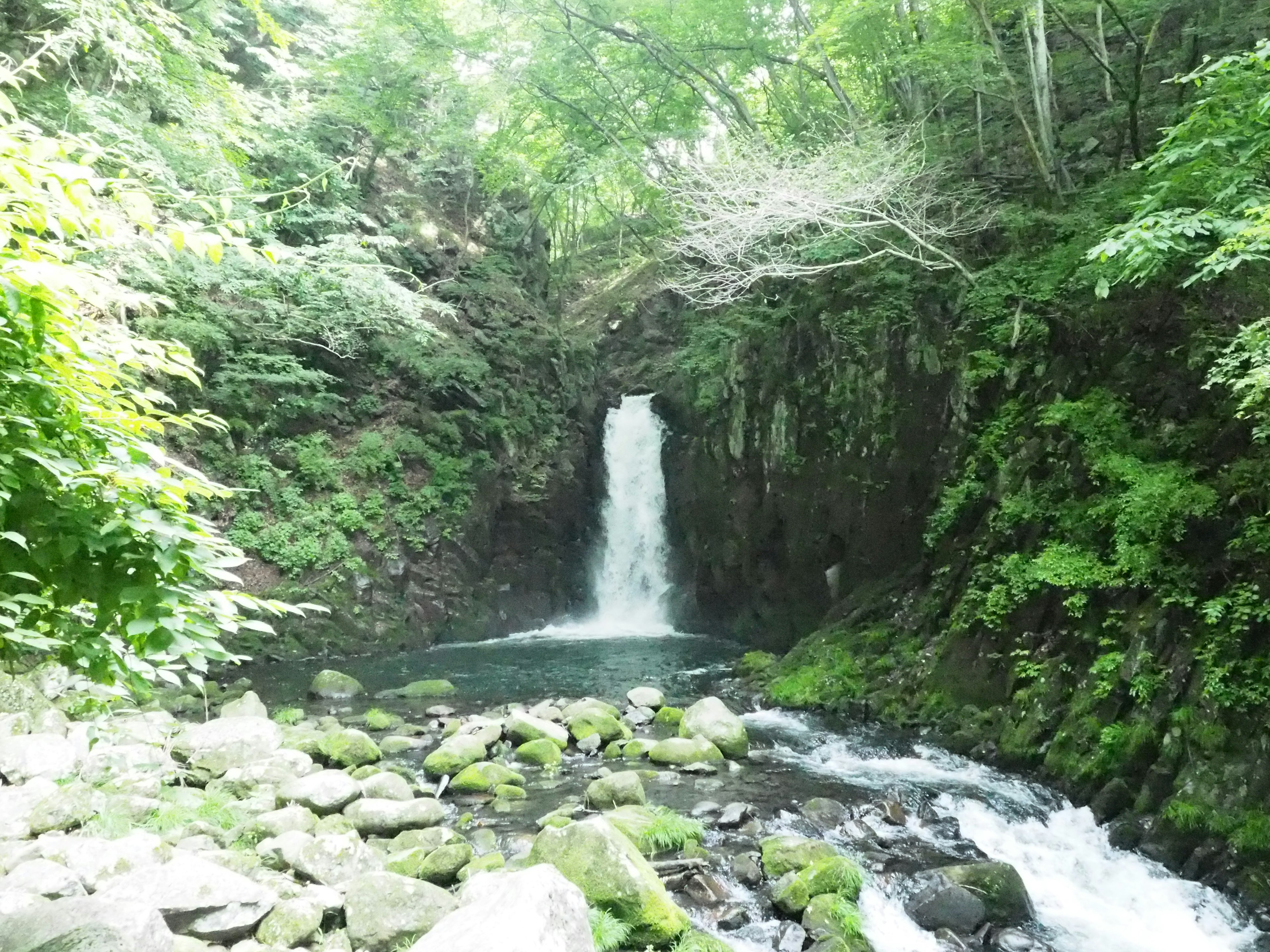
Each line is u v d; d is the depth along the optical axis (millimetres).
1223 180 6230
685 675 13641
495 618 18422
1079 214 10398
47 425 2451
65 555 2342
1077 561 8383
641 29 16469
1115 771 7125
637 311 24828
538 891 4121
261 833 6074
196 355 15266
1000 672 9203
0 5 12102
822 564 14461
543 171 21312
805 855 6062
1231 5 12312
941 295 12719
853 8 12016
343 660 15008
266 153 17484
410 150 24094
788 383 15266
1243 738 6414
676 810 7184
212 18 16766
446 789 7801
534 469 20219
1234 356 6832
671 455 19781
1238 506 7371
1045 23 13898
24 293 2299
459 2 20406
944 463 12047
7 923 3822
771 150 13211
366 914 4914
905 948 5238
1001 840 6781
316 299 15742
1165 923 5625
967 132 14328
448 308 16578
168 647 2434
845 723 10258
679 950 4914
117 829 5695
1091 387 9711
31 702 7676
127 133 11430
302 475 16391
